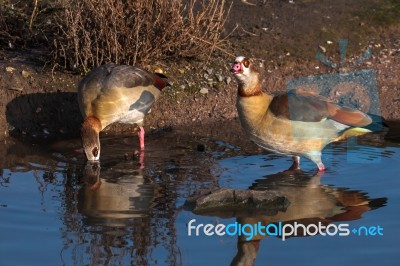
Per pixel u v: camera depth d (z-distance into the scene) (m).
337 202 11.17
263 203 10.95
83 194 11.44
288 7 18.66
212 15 16.42
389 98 15.68
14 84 14.58
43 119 14.51
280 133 11.91
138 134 14.09
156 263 9.29
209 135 14.38
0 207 10.88
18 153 13.30
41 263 9.27
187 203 11.03
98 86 13.46
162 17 15.50
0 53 15.63
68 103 14.75
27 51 15.82
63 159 13.06
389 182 11.94
